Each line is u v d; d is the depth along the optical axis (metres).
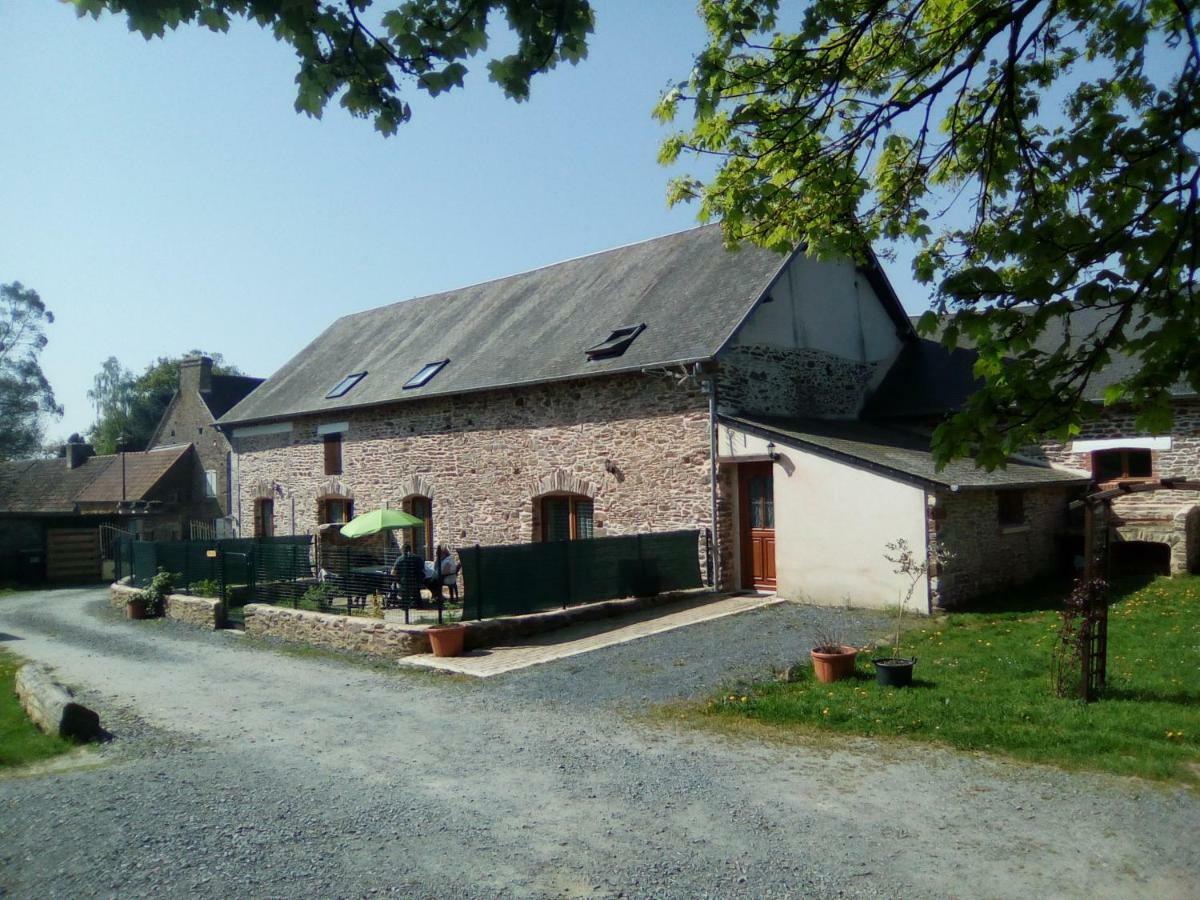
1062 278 3.44
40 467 37.06
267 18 3.77
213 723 8.53
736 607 13.06
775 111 5.74
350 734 7.93
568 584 12.97
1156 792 5.77
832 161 5.80
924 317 3.66
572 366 15.94
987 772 6.25
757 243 6.46
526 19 3.91
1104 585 7.90
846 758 6.68
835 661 8.80
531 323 19.22
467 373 18.34
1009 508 14.33
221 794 6.27
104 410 62.06
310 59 3.96
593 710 8.39
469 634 11.52
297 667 11.41
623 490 15.46
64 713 8.02
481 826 5.52
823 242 6.18
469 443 18.09
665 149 6.30
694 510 14.55
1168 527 13.94
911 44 5.88
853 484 12.80
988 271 3.47
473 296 23.16
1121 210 3.48
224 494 30.53
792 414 15.61
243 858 5.09
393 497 19.80
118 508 30.97
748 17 5.37
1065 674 8.05
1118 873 4.68
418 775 6.61
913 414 16.55
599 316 17.52
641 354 14.96
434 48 4.00
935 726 7.24
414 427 19.33
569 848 5.14
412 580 13.42
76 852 5.24
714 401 14.22
